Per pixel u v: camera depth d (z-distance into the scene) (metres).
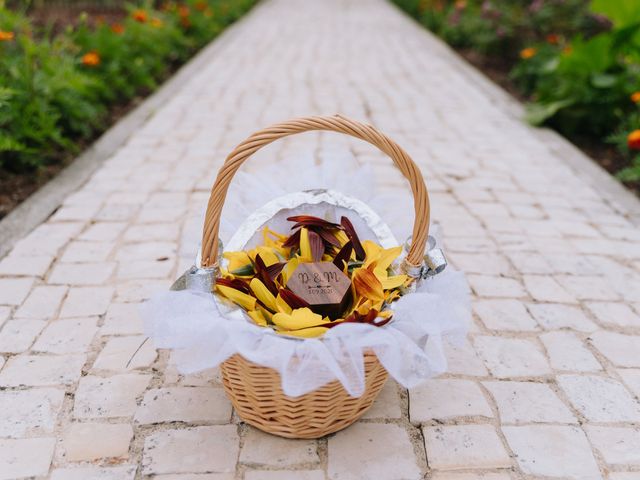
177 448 0.48
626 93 1.31
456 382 0.57
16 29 1.31
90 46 1.46
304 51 2.19
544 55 1.73
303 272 0.47
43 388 0.54
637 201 1.01
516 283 0.75
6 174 1.02
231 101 1.51
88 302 0.67
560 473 0.47
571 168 1.15
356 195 0.58
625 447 0.50
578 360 0.61
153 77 1.74
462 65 2.05
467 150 1.22
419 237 0.46
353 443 0.49
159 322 0.44
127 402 0.53
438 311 0.44
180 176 1.04
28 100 1.07
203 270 0.45
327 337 0.41
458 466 0.47
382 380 0.49
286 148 1.17
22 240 0.80
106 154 1.14
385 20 3.14
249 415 0.48
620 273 0.78
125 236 0.83
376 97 1.59
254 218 0.52
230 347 0.41
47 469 0.46
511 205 0.98
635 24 1.28
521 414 0.53
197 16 2.37
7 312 0.65
